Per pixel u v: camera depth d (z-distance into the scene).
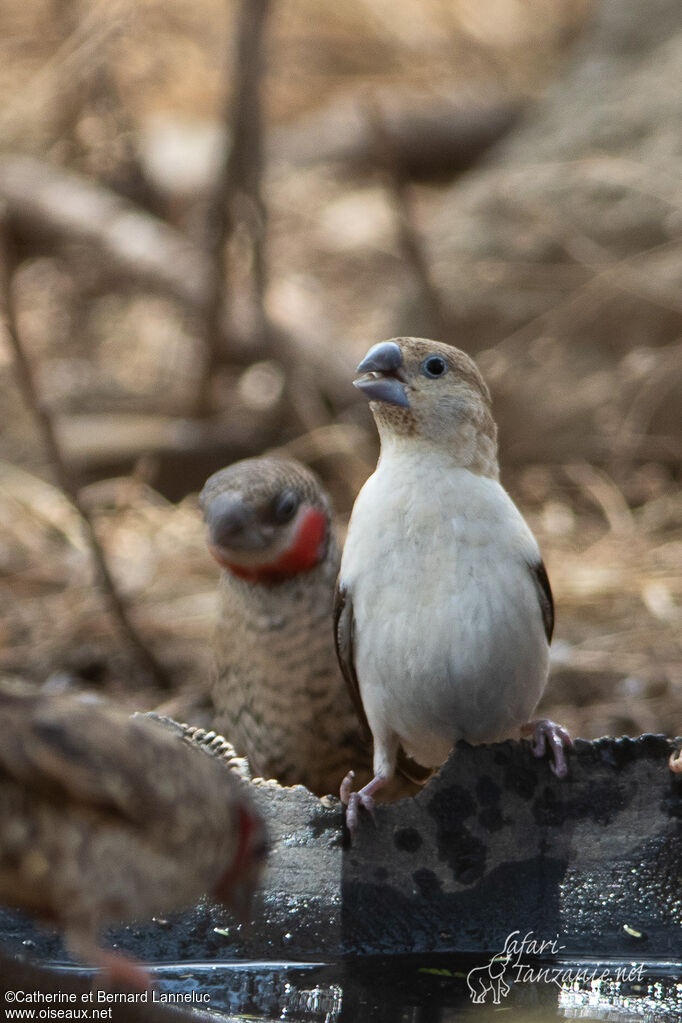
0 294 9.95
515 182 14.78
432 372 5.91
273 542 6.66
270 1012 5.23
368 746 7.04
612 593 10.91
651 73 15.32
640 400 13.09
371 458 13.15
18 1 18.61
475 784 5.73
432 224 15.38
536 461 13.23
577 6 21.34
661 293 13.37
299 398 13.45
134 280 15.38
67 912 4.30
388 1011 5.23
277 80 21.33
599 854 5.74
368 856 5.72
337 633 6.17
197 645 10.55
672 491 12.62
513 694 5.89
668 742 5.75
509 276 14.07
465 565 5.77
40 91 17.03
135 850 4.30
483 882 5.73
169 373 15.22
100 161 16.45
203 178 16.62
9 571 11.67
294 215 18.38
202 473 13.08
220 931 5.64
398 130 19.33
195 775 4.48
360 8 22.08
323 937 5.68
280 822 5.75
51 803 4.22
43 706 4.30
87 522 9.64
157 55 20.08
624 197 14.10
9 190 15.93
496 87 20.69
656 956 5.64
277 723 6.98
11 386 14.56
